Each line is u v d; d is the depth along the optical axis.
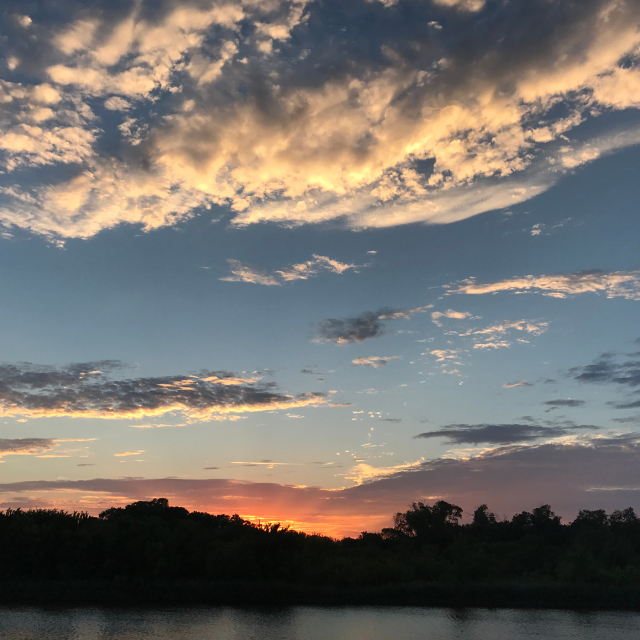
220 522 117.50
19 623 53.06
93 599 66.81
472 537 122.25
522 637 53.75
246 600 69.62
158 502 122.06
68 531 74.69
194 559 75.25
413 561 87.94
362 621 60.50
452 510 127.81
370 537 123.38
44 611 59.72
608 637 54.41
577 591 74.81
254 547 76.31
